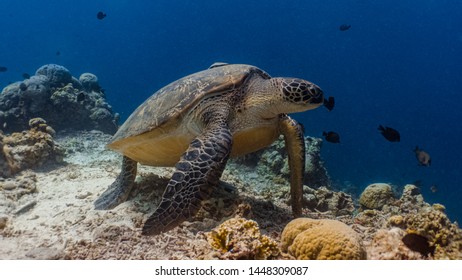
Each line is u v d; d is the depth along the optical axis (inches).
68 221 64.2
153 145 67.0
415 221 55.4
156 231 49.8
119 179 77.8
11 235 60.0
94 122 162.1
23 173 95.7
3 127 139.8
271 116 66.8
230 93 65.7
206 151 55.3
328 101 90.8
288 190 96.7
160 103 68.8
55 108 150.3
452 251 49.2
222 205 64.6
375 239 49.0
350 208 97.5
